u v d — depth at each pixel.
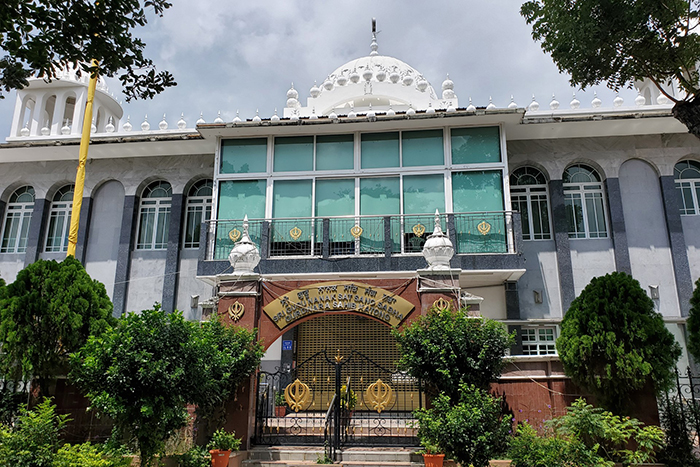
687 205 15.30
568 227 15.47
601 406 8.96
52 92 19.66
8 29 6.35
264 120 14.72
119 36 7.27
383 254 13.89
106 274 16.62
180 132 16.20
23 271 10.42
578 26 8.89
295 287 10.42
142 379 7.16
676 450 8.45
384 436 9.52
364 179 14.88
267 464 8.81
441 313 9.16
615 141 15.62
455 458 8.03
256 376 10.08
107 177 17.28
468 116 14.28
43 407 8.43
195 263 16.52
